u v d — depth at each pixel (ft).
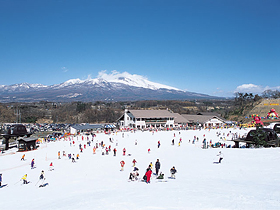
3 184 88.22
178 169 89.71
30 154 160.97
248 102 500.74
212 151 130.41
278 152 99.30
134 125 323.57
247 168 76.89
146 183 69.72
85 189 68.74
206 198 44.04
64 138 230.07
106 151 152.35
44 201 57.72
